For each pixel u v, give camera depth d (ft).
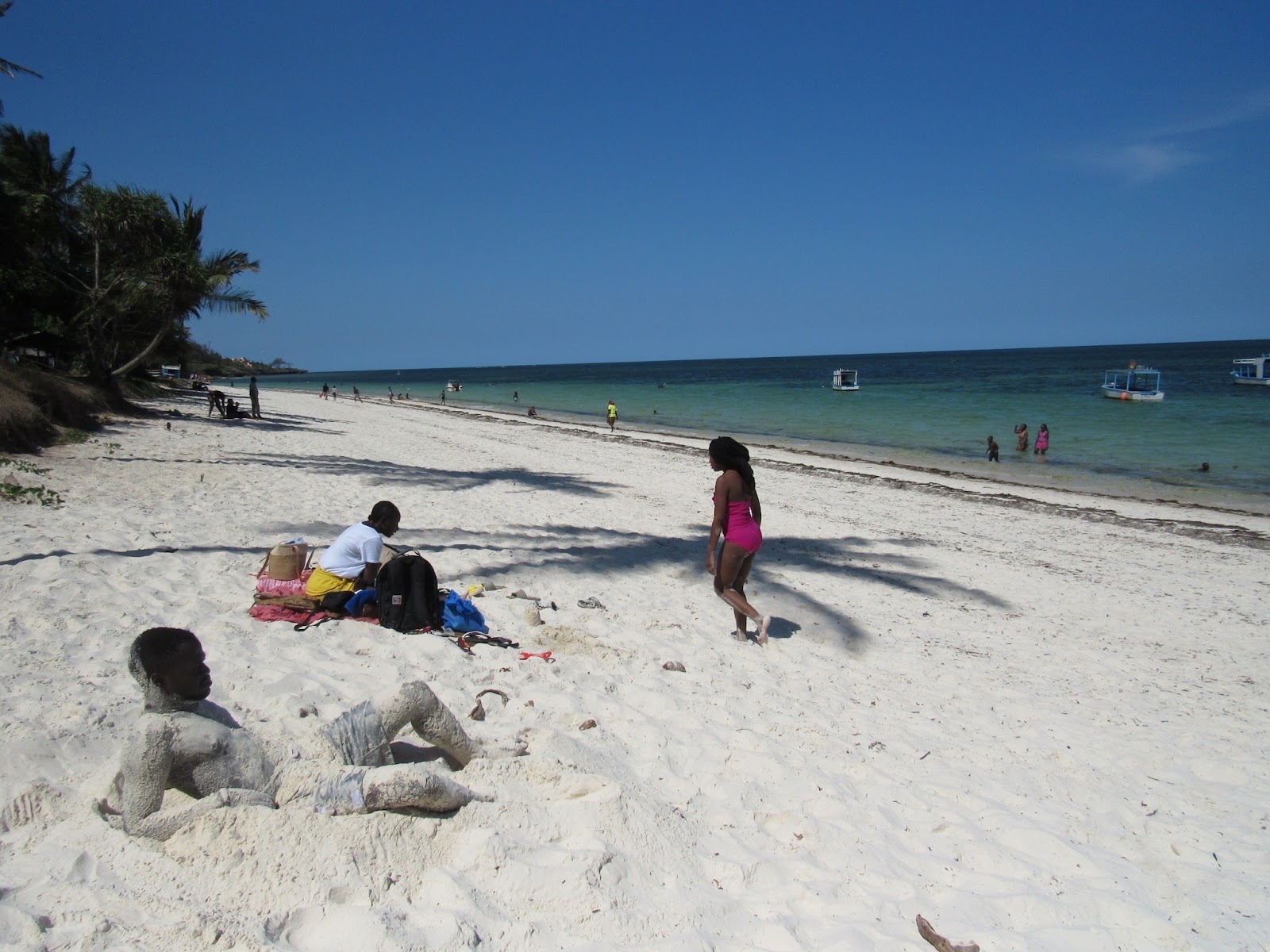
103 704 14.48
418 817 10.84
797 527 46.47
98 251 87.81
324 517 37.27
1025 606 31.71
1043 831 13.74
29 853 9.89
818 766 15.78
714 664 21.81
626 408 183.21
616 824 11.57
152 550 27.45
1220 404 147.64
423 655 19.20
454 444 88.07
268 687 16.19
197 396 159.94
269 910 9.07
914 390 222.69
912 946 10.23
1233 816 15.23
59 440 53.78
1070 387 214.69
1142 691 22.58
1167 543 45.83
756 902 10.96
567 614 25.14
